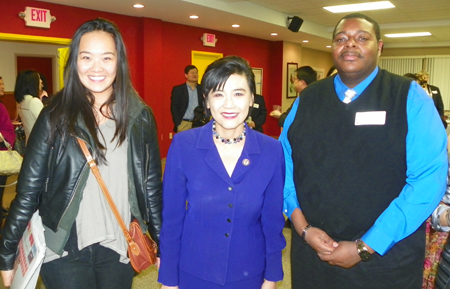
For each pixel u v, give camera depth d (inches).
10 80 364.2
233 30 350.6
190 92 255.8
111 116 59.1
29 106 147.6
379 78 59.4
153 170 62.5
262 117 222.8
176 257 55.3
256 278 54.1
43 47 384.2
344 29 58.8
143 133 60.6
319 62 547.2
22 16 210.1
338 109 60.4
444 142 54.6
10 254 56.1
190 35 322.3
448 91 502.6
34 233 53.7
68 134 54.7
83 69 54.9
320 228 61.5
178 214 54.7
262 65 424.2
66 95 56.0
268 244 55.8
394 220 53.9
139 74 283.7
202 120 199.8
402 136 55.4
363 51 57.1
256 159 52.1
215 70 48.6
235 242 51.9
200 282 53.0
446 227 55.9
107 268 59.3
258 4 289.7
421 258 58.4
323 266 62.1
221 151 52.4
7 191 198.5
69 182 55.1
